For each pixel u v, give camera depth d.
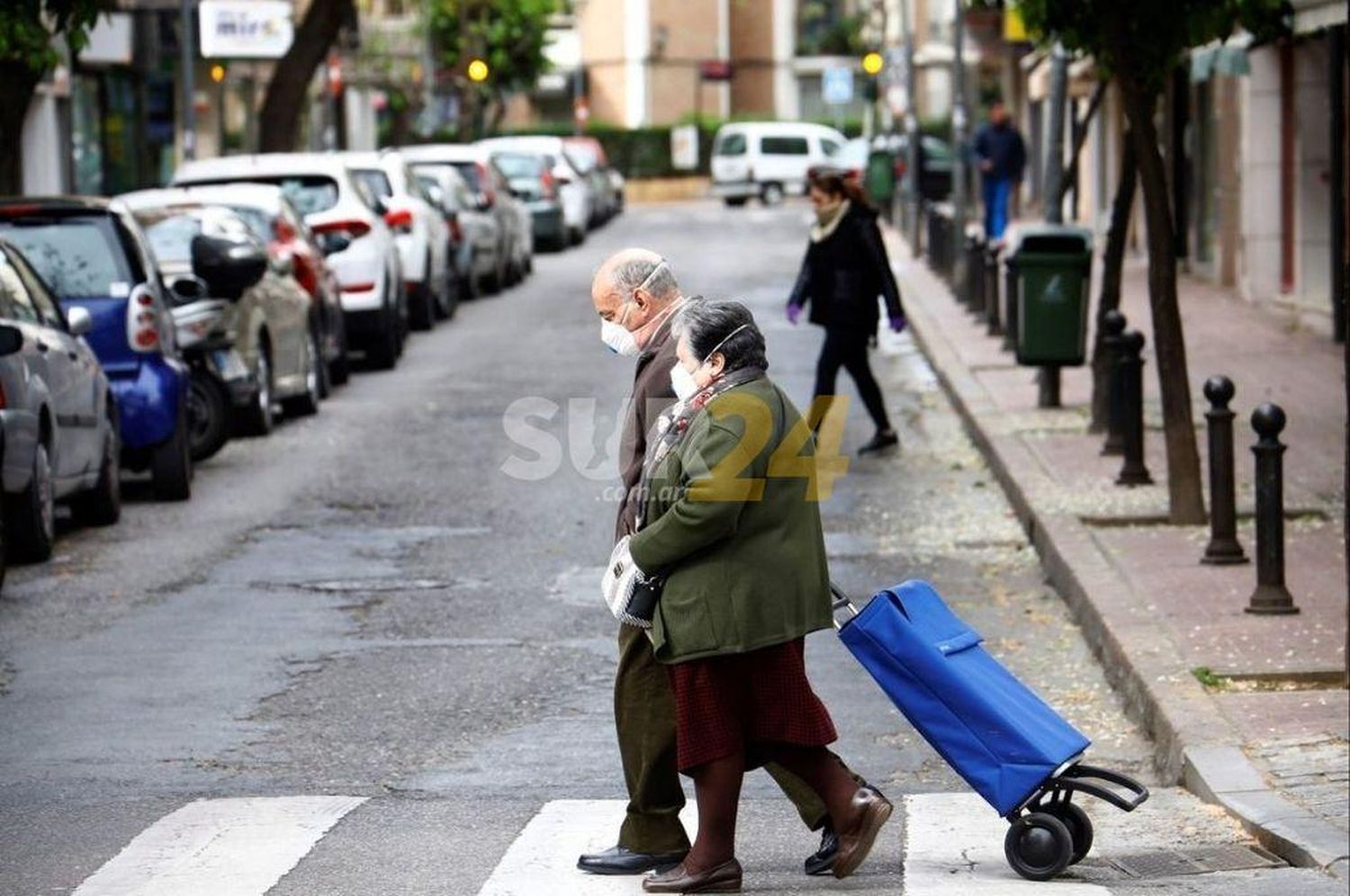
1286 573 20.72
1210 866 13.02
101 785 15.22
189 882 12.54
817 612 12.26
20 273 24.34
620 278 12.67
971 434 32.75
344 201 42.41
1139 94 23.03
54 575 23.22
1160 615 19.17
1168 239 23.41
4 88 31.80
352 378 41.62
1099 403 30.36
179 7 63.22
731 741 12.23
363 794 15.00
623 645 12.61
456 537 25.30
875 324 30.66
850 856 12.40
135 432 27.34
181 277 31.78
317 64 57.41
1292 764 14.90
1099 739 16.83
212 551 24.58
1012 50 95.31
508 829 13.89
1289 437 29.14
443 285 52.06
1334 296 40.91
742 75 149.00
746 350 12.18
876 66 87.31
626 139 140.62
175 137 78.50
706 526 11.85
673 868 12.52
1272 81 47.69
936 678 12.59
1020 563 23.56
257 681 18.48
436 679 18.53
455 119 117.69
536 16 119.00
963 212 54.81
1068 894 12.12
